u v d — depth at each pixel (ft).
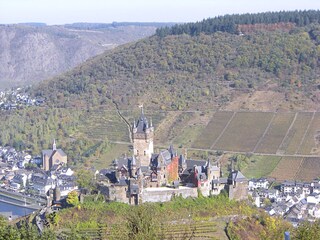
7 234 373.20
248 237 647.97
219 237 635.25
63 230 646.33
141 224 380.78
